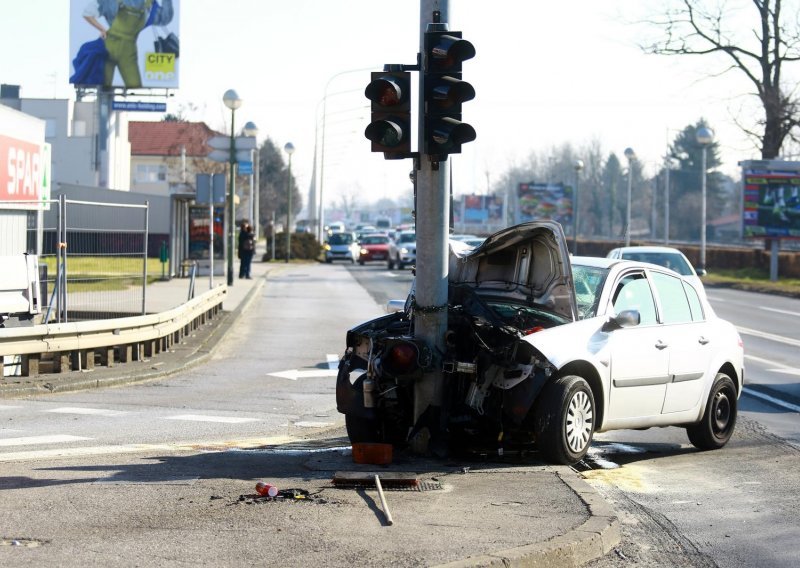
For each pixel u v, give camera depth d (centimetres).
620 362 1317
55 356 2145
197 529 909
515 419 1230
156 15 8288
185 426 1612
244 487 1083
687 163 17262
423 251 1283
